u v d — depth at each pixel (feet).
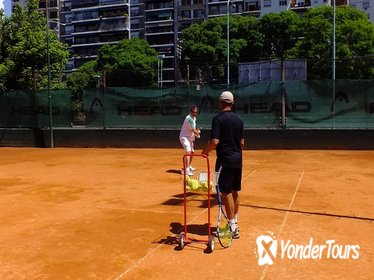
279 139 56.85
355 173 36.17
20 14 100.42
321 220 21.24
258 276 14.35
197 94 59.62
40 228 20.52
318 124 55.98
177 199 26.43
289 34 208.85
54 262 15.99
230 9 322.75
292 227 19.99
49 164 44.80
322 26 181.98
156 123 61.57
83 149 62.13
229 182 17.87
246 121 58.13
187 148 35.09
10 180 34.76
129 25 375.04
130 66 239.50
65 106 64.90
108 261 15.97
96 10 382.42
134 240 18.39
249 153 53.26
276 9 299.58
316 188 29.58
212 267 15.20
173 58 349.41
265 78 114.52
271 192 28.25
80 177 35.73
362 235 18.80
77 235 19.29
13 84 98.48
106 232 19.67
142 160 47.26
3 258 16.55
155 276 14.47
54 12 406.41
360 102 54.60
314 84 55.67
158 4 360.07
